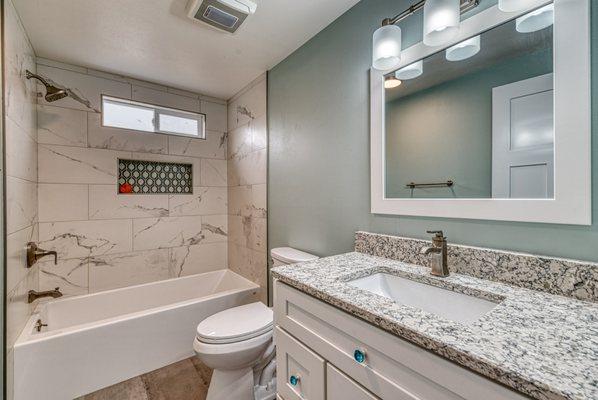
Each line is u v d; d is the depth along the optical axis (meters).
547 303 0.73
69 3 1.40
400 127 1.22
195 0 1.34
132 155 2.33
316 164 1.70
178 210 2.57
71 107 2.06
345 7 1.45
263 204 2.23
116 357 1.63
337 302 0.77
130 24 1.58
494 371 0.46
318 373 0.84
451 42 1.04
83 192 2.12
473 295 0.85
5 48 1.27
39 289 1.93
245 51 1.88
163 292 2.35
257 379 1.54
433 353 0.56
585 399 0.38
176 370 1.76
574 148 0.77
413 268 1.07
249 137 2.43
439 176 1.09
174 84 2.44
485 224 0.97
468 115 1.01
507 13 0.90
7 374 1.25
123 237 2.29
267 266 2.20
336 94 1.55
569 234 0.79
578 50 0.77
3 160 1.22
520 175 0.88
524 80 0.87
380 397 0.66
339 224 1.54
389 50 1.12
